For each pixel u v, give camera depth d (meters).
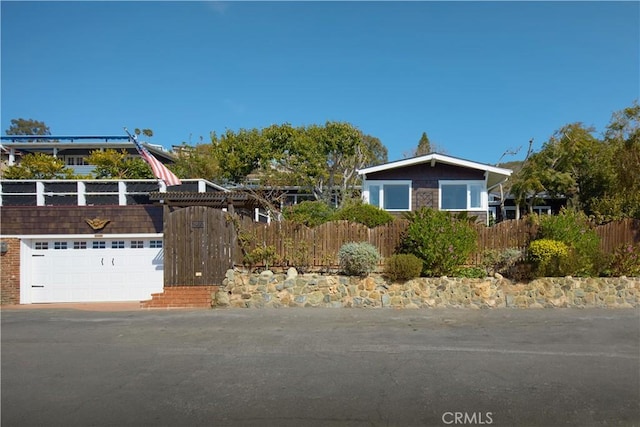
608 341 7.74
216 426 4.45
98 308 12.64
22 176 24.22
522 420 4.53
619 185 16.95
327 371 6.08
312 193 29.41
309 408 4.84
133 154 35.84
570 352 7.00
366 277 11.77
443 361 6.50
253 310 11.25
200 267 12.35
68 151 36.44
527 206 28.39
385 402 4.99
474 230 12.60
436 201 20.36
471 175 20.38
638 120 19.84
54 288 14.98
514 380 5.67
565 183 24.09
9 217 14.94
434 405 4.89
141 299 15.01
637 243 12.70
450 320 9.72
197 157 29.98
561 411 4.73
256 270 12.36
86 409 4.90
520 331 8.55
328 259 12.46
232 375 5.96
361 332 8.52
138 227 15.02
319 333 8.46
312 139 28.14
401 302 11.54
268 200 17.25
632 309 11.23
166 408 4.90
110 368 6.36
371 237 12.80
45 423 4.57
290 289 11.80
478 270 12.05
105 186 16.20
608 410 4.76
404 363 6.40
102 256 15.09
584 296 11.68
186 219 12.43
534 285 11.67
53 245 15.12
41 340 8.16
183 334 8.53
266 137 28.81
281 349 7.28
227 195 14.70
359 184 29.62
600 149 23.92
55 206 15.00
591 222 13.02
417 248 12.05
